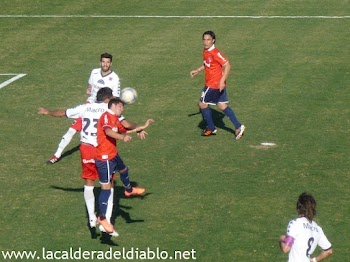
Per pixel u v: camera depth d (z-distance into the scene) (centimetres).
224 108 4850
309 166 4456
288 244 3036
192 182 4259
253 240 3669
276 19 7325
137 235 3722
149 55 6469
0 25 7194
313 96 5572
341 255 3559
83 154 3725
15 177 4328
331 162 4509
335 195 4109
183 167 4450
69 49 6619
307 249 3050
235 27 7131
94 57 6425
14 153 4662
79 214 3919
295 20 7294
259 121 5147
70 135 4497
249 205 3994
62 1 7844
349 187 4197
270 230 3756
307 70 6094
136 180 4281
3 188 4194
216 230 3759
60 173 4388
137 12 7544
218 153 4650
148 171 4400
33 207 3984
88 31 7056
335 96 5562
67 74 6072
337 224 3822
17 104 5481
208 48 4800
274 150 4681
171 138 4884
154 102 5500
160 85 5825
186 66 6225
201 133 4962
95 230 3766
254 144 4784
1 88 5778
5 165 4491
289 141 4819
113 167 3681
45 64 6284
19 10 7594
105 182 3678
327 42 6712
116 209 3962
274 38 6838
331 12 7488
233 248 3606
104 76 4497
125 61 6338
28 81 5928
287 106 5397
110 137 3656
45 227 3794
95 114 3769
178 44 6719
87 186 3756
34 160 4566
